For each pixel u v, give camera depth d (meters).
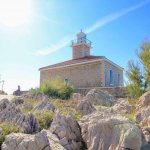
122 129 9.18
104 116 11.05
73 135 10.84
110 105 21.73
